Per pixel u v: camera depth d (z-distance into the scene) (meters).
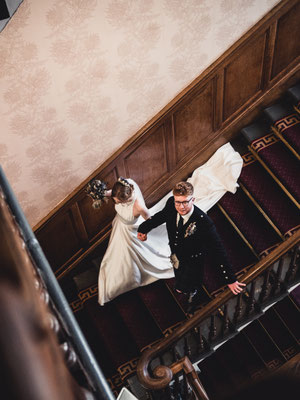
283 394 0.41
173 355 3.93
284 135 4.46
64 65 3.45
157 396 3.79
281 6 3.97
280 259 3.75
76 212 4.38
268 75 4.46
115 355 4.42
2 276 0.52
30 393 0.44
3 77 3.29
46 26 3.21
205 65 4.05
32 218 4.23
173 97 4.12
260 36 4.12
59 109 3.66
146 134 4.20
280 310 5.09
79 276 4.90
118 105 3.90
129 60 3.68
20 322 0.48
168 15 3.60
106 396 1.21
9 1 2.94
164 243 4.46
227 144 4.71
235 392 0.46
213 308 3.59
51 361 0.50
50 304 1.05
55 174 4.04
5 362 0.45
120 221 4.15
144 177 4.57
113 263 4.39
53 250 4.57
